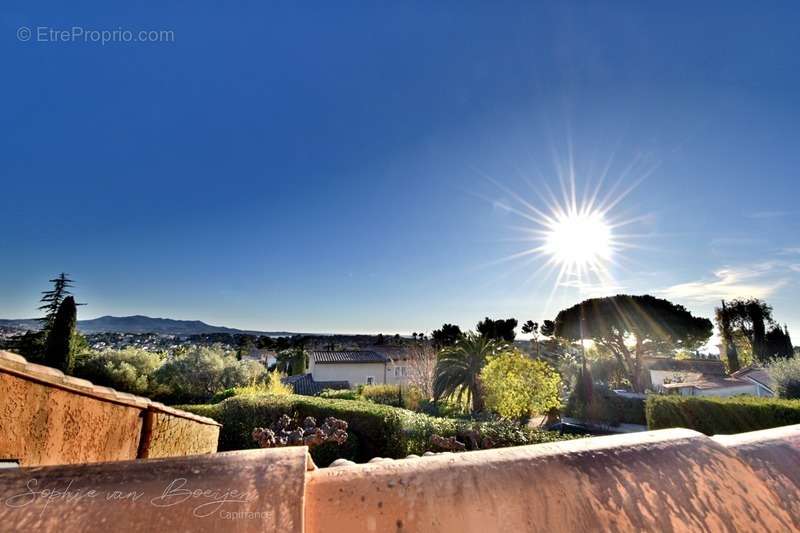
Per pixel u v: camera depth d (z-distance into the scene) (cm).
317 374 2655
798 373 1032
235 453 55
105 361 1384
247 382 1505
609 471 57
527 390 1006
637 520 51
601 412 1617
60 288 1766
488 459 59
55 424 150
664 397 864
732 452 66
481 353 1459
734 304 2503
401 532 47
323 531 46
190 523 41
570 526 49
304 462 53
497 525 48
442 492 52
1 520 41
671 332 2067
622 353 2316
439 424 680
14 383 138
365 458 721
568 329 2408
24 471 49
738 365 2523
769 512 55
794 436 77
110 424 178
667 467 60
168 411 222
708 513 53
